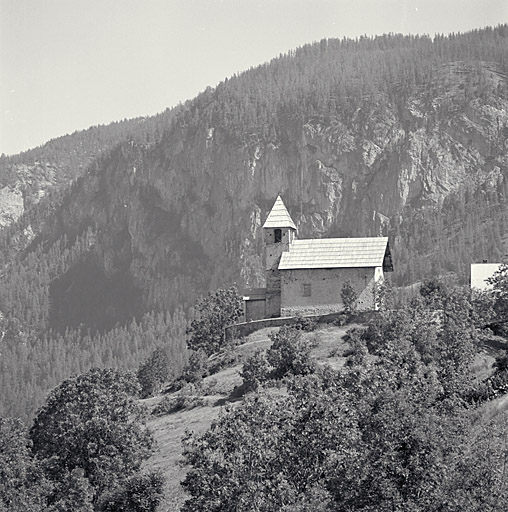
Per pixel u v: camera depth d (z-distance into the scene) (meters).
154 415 123.50
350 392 65.50
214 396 124.25
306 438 62.16
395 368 66.12
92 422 93.56
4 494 81.44
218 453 64.62
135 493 85.81
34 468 87.75
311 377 72.62
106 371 103.31
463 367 85.94
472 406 71.50
